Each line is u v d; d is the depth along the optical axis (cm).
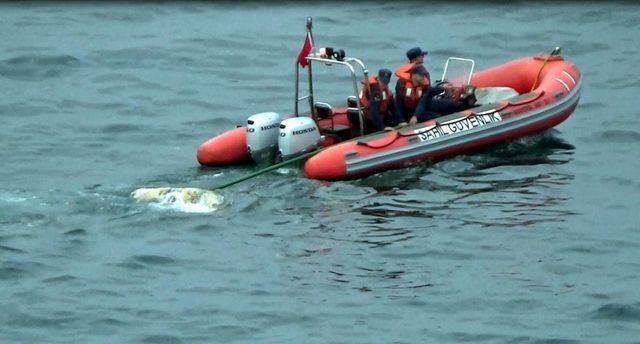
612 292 4350
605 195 5188
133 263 4584
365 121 5484
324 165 5219
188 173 5459
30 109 6512
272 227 4853
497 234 4806
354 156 5244
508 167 5447
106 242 4741
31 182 5391
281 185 5212
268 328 4144
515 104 5588
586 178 5369
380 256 4631
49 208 5016
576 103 5794
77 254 4647
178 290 4400
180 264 4581
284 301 4322
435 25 7869
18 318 4197
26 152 5838
